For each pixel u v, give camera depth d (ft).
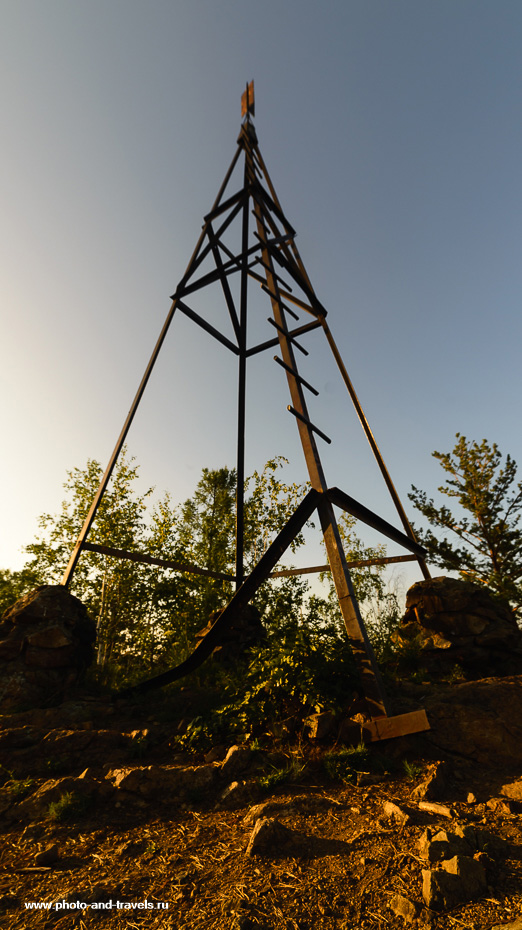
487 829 10.62
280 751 15.53
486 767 14.46
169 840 11.24
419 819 11.27
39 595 22.94
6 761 15.52
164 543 47.21
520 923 7.14
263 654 19.39
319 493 20.22
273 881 9.12
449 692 18.66
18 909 8.80
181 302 29.04
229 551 55.83
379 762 14.51
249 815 12.02
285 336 27.45
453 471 64.80
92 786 13.75
